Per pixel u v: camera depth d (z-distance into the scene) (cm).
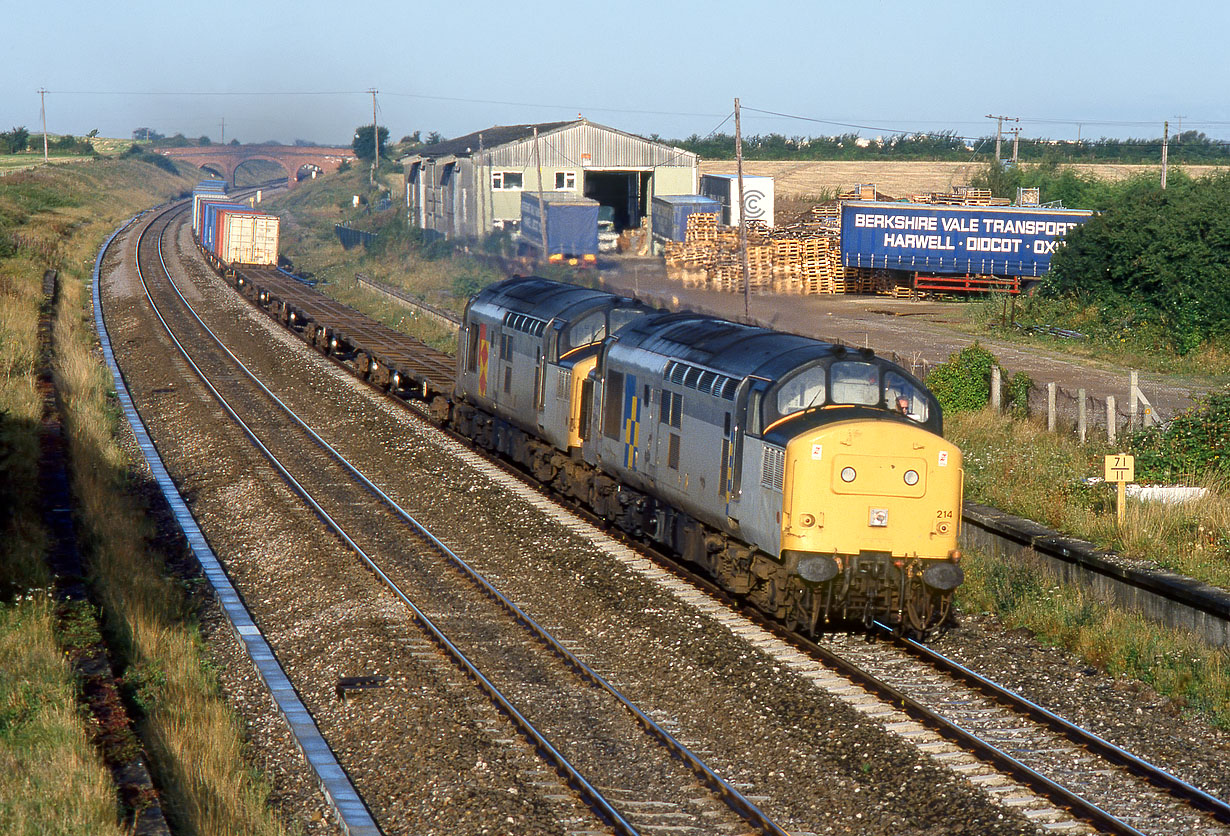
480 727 4806
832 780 4344
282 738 4900
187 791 4138
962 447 8819
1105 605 6162
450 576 6969
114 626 5844
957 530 5572
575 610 6372
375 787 4416
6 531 6988
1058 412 9400
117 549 7131
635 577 6819
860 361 5744
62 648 5362
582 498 8225
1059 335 14538
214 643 6044
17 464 8269
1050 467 7994
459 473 9469
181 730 4697
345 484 9231
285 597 6794
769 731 4784
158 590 6619
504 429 9775
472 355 10306
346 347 16000
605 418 7662
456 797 4209
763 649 5634
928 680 5322
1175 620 5741
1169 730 4816
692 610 6212
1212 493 7050
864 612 5616
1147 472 7600
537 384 8712
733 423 5931
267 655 5881
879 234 19738
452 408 11131
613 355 7588
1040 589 6384
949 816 4034
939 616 5869
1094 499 7169
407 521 8162
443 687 5244
